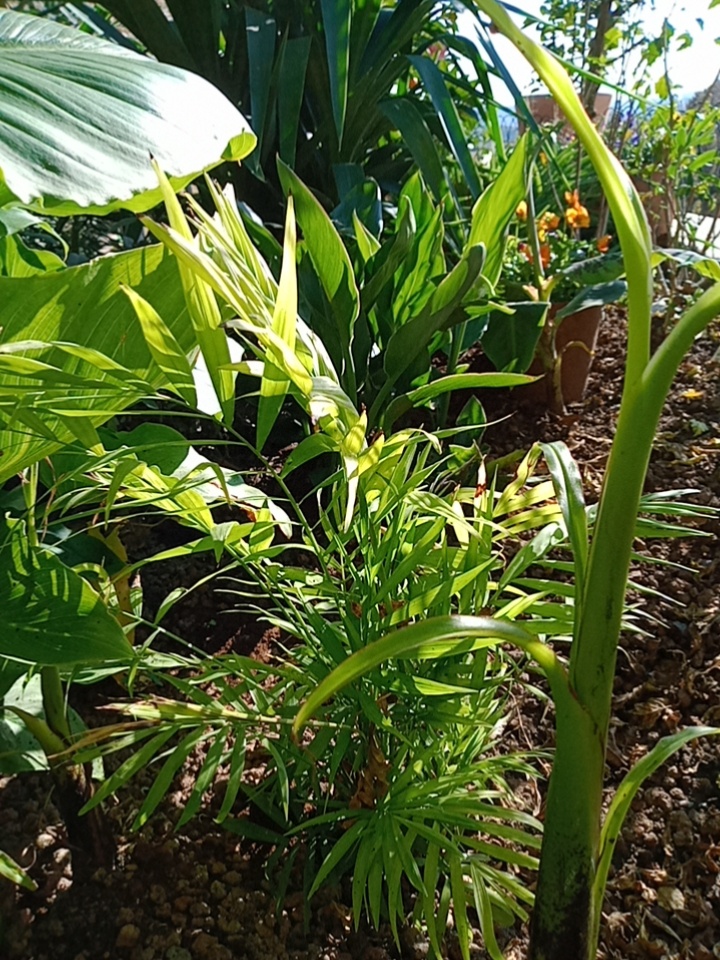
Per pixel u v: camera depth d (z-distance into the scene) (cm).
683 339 43
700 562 129
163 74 55
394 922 63
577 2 234
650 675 110
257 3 182
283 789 64
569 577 127
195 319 52
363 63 177
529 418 180
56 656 60
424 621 48
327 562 79
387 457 64
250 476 157
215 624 124
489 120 226
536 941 60
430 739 74
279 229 181
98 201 43
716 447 163
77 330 58
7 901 78
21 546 63
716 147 280
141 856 85
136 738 64
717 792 93
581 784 52
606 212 233
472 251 116
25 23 67
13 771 73
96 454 58
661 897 82
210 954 76
